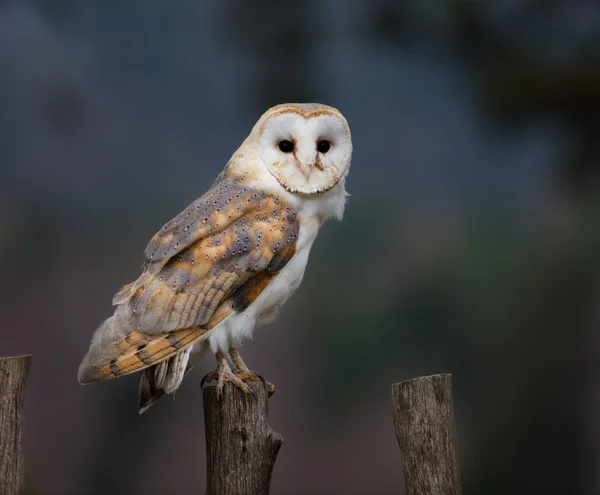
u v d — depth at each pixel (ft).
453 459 23.84
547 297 34.37
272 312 24.22
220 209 24.06
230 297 24.02
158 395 24.12
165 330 23.95
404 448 23.85
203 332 23.98
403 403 23.85
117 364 23.93
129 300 24.02
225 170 24.26
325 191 24.16
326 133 24.16
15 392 23.71
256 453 23.86
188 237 24.00
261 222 24.07
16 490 23.70
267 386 24.06
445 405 23.85
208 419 23.91
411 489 23.82
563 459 31.27
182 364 23.97
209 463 23.90
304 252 24.17
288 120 24.12
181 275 23.99
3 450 23.68
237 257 24.02
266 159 24.13
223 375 23.91
